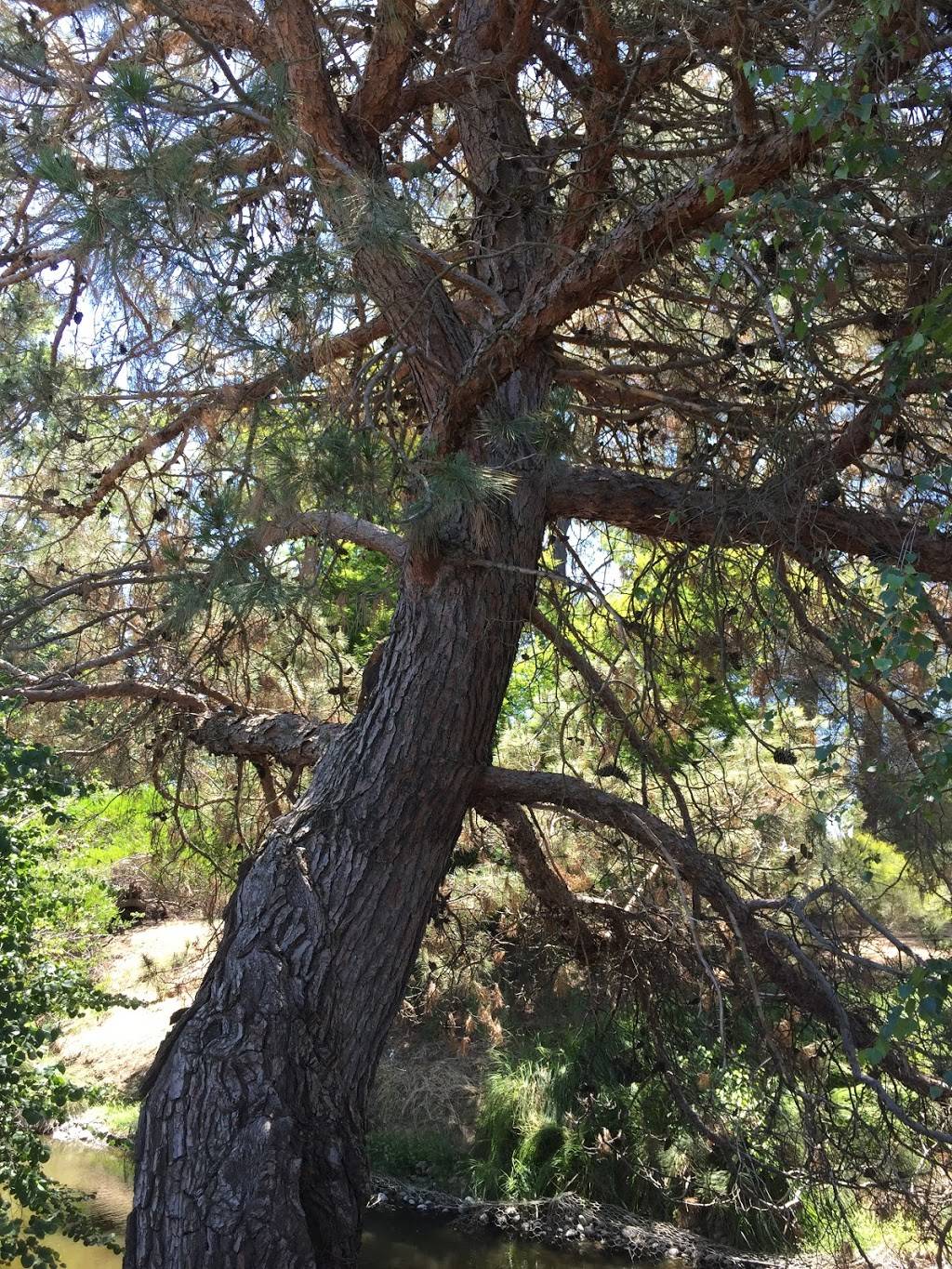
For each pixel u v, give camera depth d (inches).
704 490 201.0
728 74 159.3
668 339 244.4
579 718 273.9
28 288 217.8
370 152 193.6
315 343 155.6
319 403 184.9
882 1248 272.5
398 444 168.4
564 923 245.9
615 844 232.4
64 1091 238.2
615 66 184.5
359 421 196.2
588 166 190.4
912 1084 185.2
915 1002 113.0
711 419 199.0
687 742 275.1
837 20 164.4
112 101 136.2
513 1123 371.9
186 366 186.7
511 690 377.4
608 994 260.5
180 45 209.8
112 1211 346.9
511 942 275.7
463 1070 392.8
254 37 185.0
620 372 208.8
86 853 326.3
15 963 243.9
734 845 247.8
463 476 141.3
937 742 134.6
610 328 256.5
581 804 201.0
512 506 194.5
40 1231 223.6
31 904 261.3
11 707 210.7
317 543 173.0
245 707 242.1
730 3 162.9
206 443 212.7
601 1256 331.6
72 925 311.7
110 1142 371.6
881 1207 213.5
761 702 223.6
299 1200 145.1
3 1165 229.6
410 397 232.5
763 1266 303.6
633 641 234.5
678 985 239.0
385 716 191.5
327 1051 164.1
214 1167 144.0
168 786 270.7
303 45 177.5
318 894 177.8
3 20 189.5
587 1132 357.7
